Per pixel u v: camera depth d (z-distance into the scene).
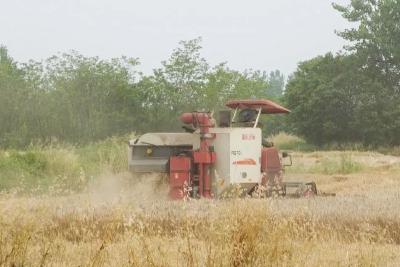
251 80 106.81
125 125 87.06
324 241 23.52
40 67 90.00
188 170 34.53
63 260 18.53
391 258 20.39
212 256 18.36
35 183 43.06
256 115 37.31
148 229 23.69
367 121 121.44
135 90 90.00
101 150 52.38
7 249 18.30
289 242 20.50
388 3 128.25
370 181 52.00
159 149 35.25
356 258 19.80
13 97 80.56
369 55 127.62
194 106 93.50
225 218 19.89
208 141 35.41
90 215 24.89
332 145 125.62
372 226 25.30
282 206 28.34
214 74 97.50
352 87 125.62
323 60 132.62
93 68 88.94
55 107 82.81
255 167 35.75
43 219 23.16
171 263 17.95
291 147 130.12
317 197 33.88
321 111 127.00
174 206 28.00
